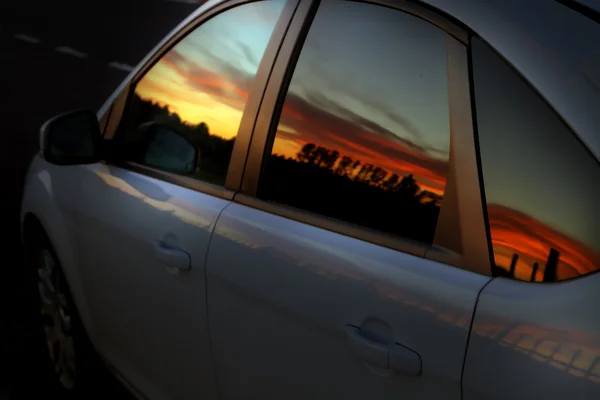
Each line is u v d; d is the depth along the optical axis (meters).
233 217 2.49
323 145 2.33
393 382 1.93
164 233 2.75
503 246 1.82
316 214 2.28
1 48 14.84
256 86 2.61
